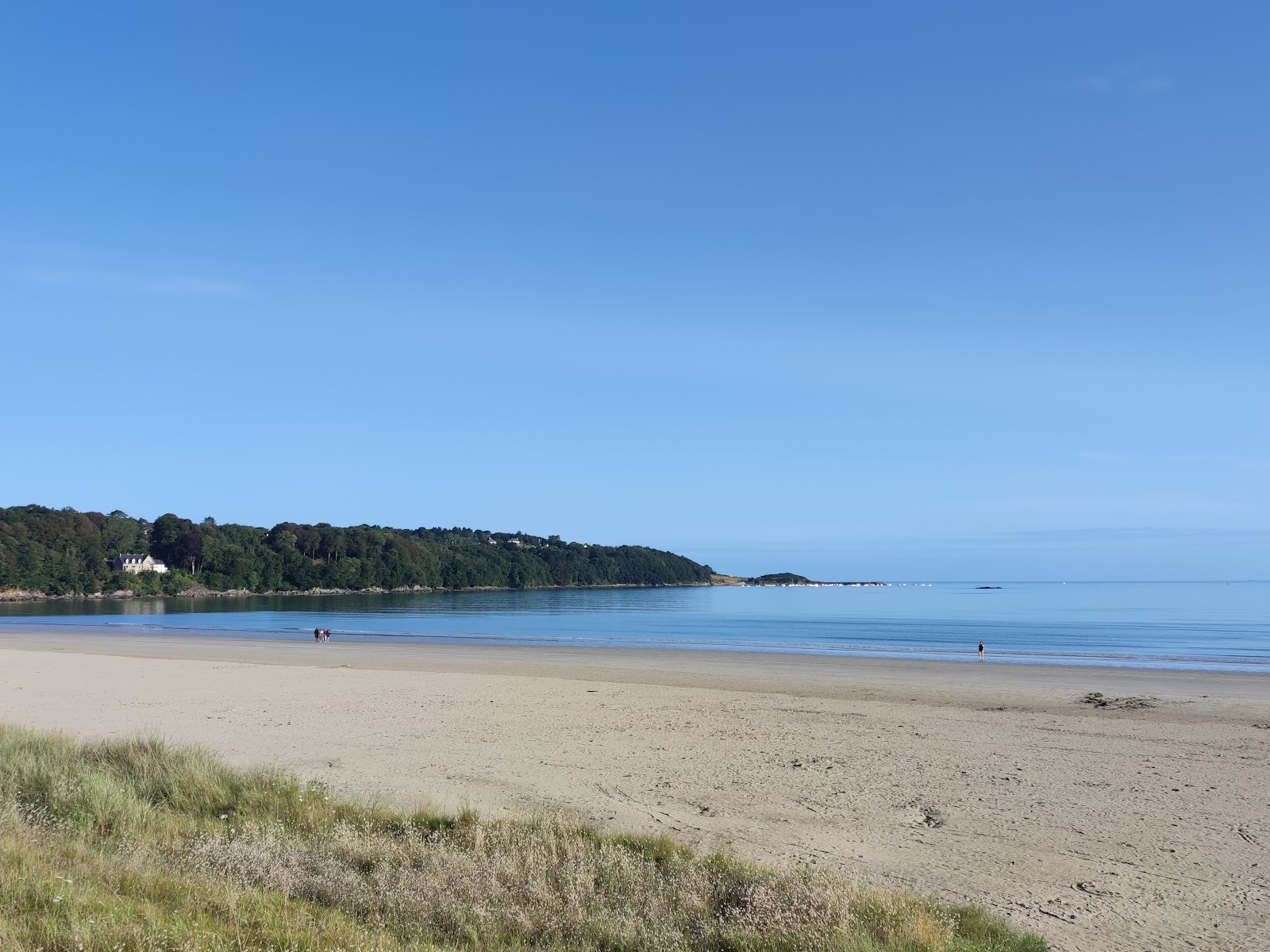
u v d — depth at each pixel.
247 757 14.87
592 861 8.22
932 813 11.50
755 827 10.82
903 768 14.26
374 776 13.43
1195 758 15.16
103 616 83.56
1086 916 7.85
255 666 31.42
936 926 6.83
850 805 11.88
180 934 5.34
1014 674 30.20
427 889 7.16
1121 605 112.56
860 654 40.25
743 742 16.50
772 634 57.34
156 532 150.25
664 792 12.61
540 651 40.91
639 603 126.12
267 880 7.21
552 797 12.24
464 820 9.92
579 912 6.89
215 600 128.25
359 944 5.71
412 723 18.56
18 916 5.40
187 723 18.47
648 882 7.81
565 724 18.52
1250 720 19.75
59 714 19.66
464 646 44.62
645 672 30.75
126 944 5.11
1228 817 11.30
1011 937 6.97
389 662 34.59
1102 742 16.62
